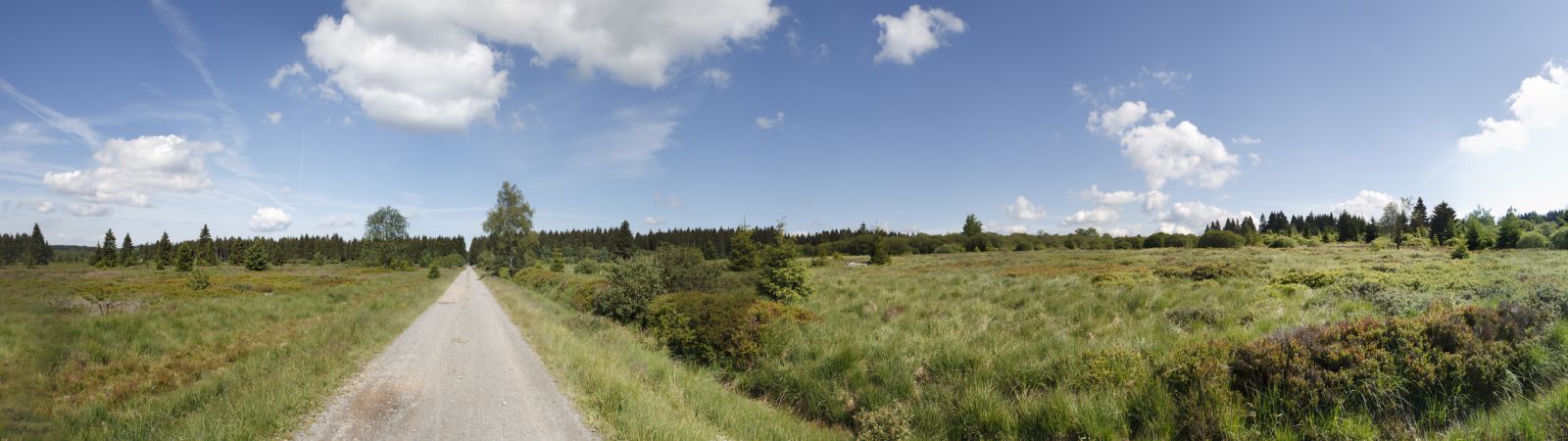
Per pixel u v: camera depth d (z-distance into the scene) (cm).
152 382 891
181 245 3556
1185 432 627
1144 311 1211
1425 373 579
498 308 2431
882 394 861
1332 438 554
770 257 1977
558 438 657
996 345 989
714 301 1391
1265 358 654
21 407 307
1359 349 624
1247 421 609
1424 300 1016
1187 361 713
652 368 1083
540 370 1023
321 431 659
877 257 5231
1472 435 501
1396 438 540
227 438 596
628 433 670
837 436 803
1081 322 1152
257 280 3219
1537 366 588
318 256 10406
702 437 683
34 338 332
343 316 1870
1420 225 8244
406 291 3431
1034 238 9519
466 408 774
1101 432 641
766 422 806
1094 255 5228
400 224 9781
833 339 1139
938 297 1756
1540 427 473
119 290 1424
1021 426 702
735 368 1180
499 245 7331
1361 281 1296
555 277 4453
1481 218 6856
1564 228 3684
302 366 979
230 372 961
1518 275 1262
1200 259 3484
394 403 791
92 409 648
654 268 2041
